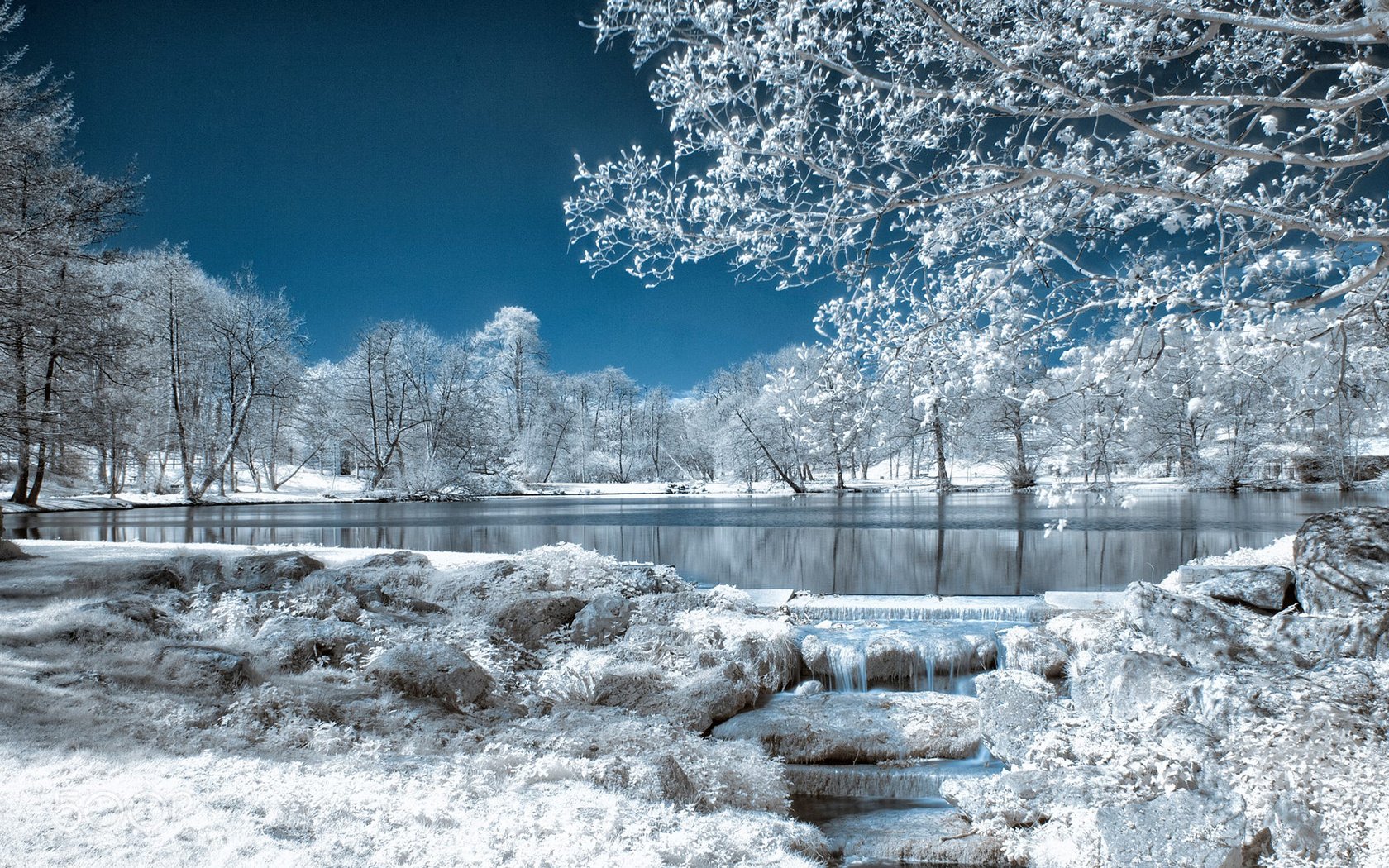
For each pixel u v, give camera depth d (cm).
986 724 758
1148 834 529
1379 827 477
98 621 799
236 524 2739
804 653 1022
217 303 4203
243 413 4231
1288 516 2530
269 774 542
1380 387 536
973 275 538
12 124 1855
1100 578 1498
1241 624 800
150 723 616
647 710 879
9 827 394
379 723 720
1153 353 475
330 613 972
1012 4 539
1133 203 568
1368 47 489
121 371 2430
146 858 379
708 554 1920
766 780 737
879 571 1619
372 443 5384
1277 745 546
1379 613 725
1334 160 431
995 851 621
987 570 1616
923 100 513
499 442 5738
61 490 3812
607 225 565
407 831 471
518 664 972
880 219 532
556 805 558
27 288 1944
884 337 552
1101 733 657
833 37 516
